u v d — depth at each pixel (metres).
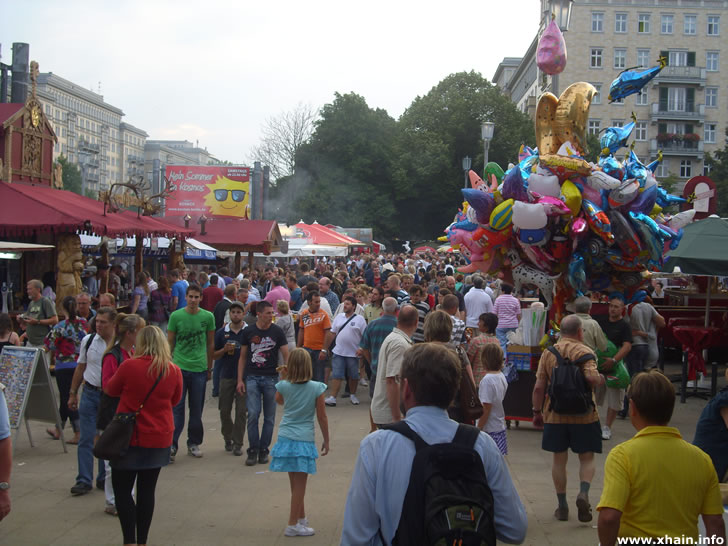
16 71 21.09
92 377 6.80
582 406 5.92
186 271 20.02
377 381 6.90
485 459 2.90
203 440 9.25
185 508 6.55
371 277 21.12
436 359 3.00
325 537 5.85
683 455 3.42
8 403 8.21
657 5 66.00
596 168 9.44
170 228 19.27
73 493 6.78
